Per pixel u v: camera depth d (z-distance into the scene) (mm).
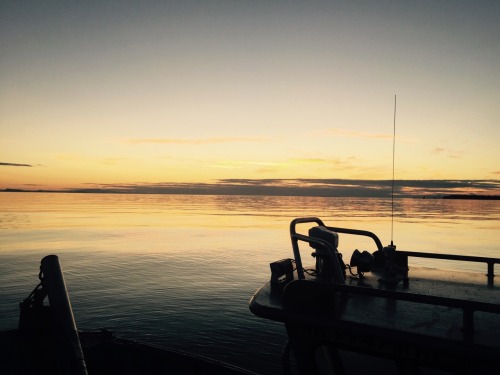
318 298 3262
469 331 2541
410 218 104688
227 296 18391
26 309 4094
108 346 6004
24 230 60312
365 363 2912
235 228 68500
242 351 11742
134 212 135750
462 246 39406
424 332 2578
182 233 57531
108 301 17406
